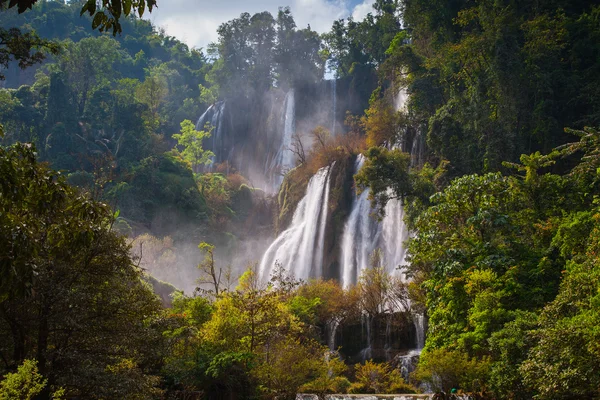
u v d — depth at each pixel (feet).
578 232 83.10
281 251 203.21
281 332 98.43
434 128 151.94
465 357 79.82
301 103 313.53
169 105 368.89
